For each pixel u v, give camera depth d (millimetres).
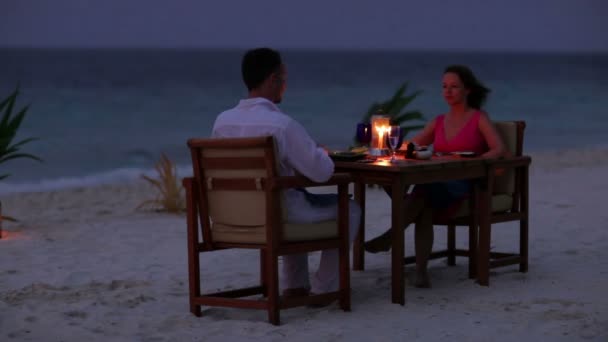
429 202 4285
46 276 4797
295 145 3502
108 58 116938
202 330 3541
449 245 4965
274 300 3564
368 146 4828
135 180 11641
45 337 3445
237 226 3654
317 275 3943
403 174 3787
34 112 28188
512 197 4664
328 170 3559
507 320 3627
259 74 3689
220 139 3516
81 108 30484
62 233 6426
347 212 3715
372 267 4961
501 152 4434
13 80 49938
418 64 103375
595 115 28828
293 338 3389
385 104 8914
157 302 4094
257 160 3467
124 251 5625
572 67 98000
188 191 3738
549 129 23172
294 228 3578
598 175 10648
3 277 4762
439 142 4707
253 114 3611
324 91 45062
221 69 74875
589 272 4691
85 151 17375
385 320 3658
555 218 6805
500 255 4781
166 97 37875
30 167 14391
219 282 4609
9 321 3664
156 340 3396
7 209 8188
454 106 4676
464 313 3766
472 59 153750
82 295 4215
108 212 7844
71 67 71750
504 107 33219
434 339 3357
